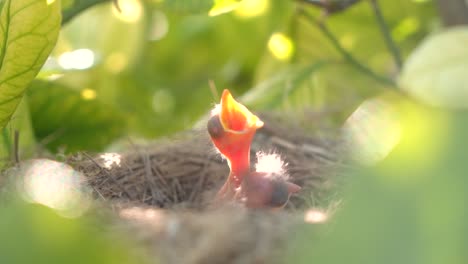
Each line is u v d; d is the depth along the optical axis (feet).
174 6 2.02
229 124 2.00
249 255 1.69
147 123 2.70
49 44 1.82
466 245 1.30
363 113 2.19
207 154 2.20
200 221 1.74
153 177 2.15
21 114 1.99
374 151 1.59
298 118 2.38
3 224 1.57
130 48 2.68
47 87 2.17
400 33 2.56
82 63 2.32
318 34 2.48
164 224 1.74
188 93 2.90
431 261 1.30
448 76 1.61
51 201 1.64
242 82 2.87
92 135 2.25
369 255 1.33
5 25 1.81
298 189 2.01
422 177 1.35
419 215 1.33
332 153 2.23
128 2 2.67
